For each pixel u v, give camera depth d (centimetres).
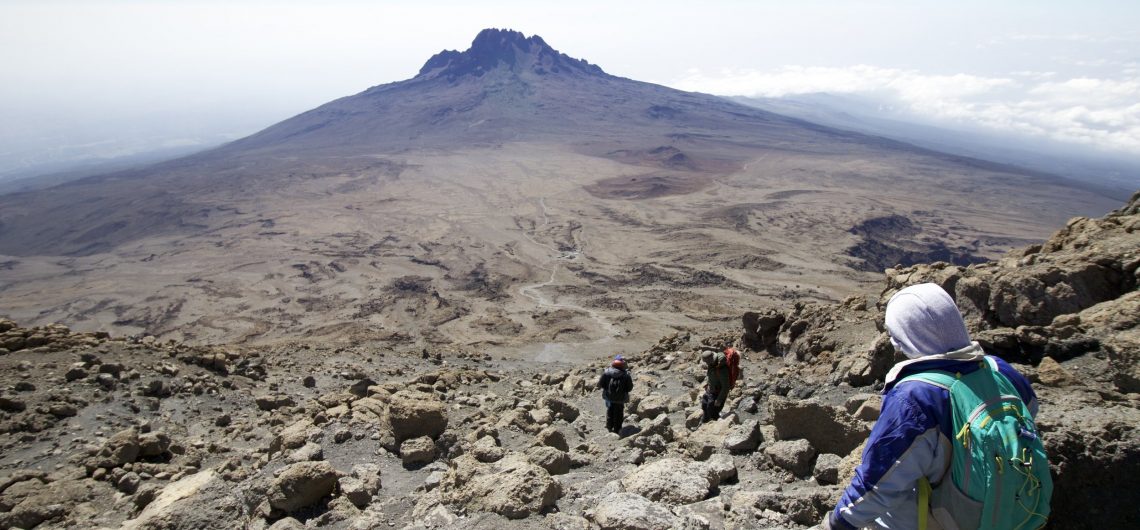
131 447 988
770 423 845
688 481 584
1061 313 927
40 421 1162
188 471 947
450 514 580
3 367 1368
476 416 1103
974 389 277
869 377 1041
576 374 1975
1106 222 1222
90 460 966
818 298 8525
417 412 906
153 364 1563
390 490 737
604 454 825
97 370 1439
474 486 602
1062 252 1156
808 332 1600
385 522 615
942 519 279
